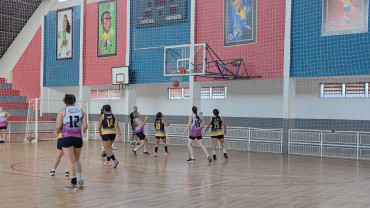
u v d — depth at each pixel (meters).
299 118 17.61
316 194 7.29
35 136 19.88
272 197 6.96
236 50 17.38
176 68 17.77
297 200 6.72
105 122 10.67
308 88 17.41
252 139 16.80
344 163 12.80
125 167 10.91
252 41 16.92
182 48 18.19
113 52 21.34
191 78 18.62
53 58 24.06
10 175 9.20
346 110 16.38
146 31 20.06
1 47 27.42
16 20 26.25
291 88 15.92
